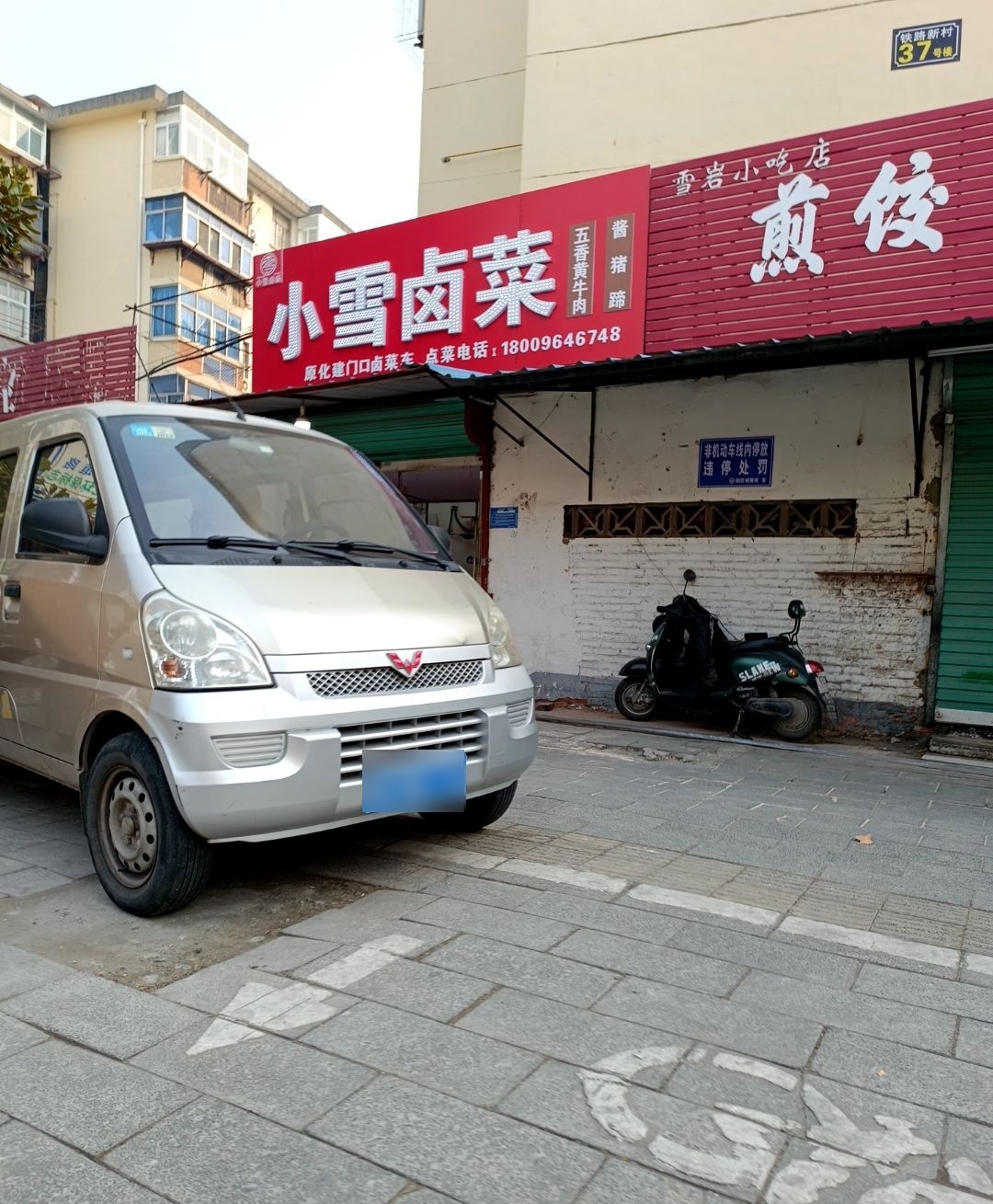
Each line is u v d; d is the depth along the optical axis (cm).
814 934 342
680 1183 201
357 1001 280
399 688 355
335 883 386
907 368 757
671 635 799
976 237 617
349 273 941
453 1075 240
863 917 362
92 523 384
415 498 1212
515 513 956
